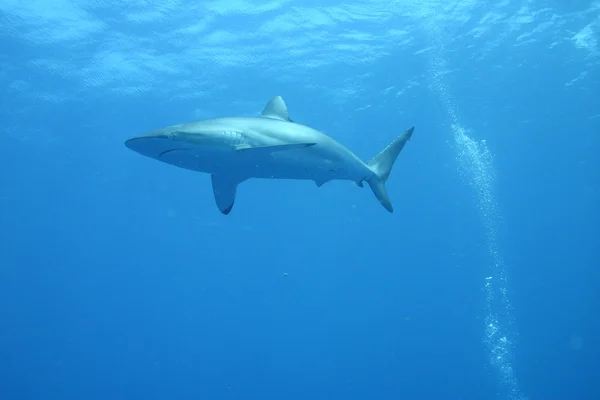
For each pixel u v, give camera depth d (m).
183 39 18.41
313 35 19.03
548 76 24.08
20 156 27.97
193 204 38.09
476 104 25.92
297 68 20.95
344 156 7.20
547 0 18.36
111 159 29.05
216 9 17.03
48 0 15.84
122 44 18.39
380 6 17.77
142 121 24.14
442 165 35.31
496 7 18.48
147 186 33.75
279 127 6.38
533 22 19.73
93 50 18.61
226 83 21.42
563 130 31.58
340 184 36.56
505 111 27.42
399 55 20.97
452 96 24.73
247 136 5.88
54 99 21.86
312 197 39.03
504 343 39.34
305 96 23.06
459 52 21.09
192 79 21.05
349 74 21.91
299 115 24.75
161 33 18.00
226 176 6.31
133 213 39.53
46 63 19.25
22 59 18.88
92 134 25.47
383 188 8.34
